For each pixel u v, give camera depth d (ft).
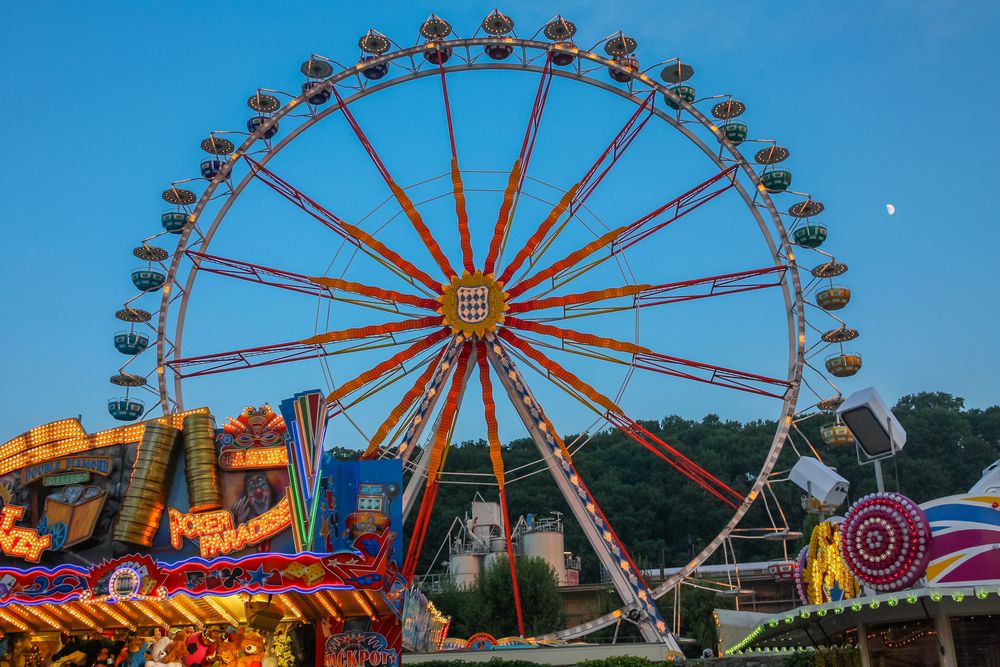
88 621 80.33
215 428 79.20
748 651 106.01
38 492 79.30
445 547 317.01
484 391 130.31
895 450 71.05
